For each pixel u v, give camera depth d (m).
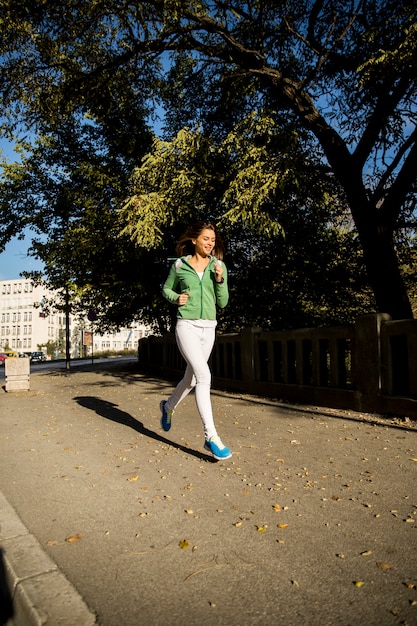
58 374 16.31
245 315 14.64
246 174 8.75
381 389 5.86
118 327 19.98
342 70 10.23
